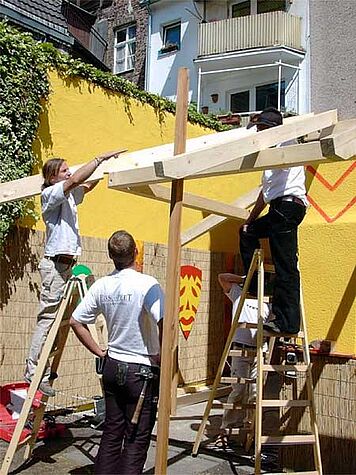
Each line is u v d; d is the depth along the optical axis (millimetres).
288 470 4938
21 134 5988
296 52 19688
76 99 6789
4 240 5855
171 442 5801
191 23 21922
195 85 21750
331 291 6141
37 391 4875
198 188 8438
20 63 6004
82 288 4617
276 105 20422
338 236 6184
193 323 8375
